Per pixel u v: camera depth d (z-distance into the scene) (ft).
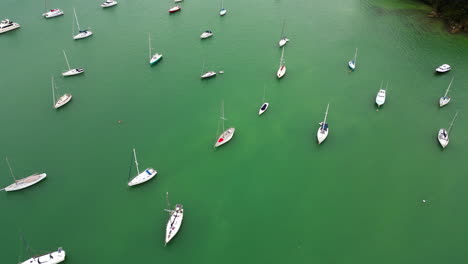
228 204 256.32
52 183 266.36
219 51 433.89
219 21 506.07
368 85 375.04
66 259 219.61
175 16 519.19
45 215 244.83
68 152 292.81
